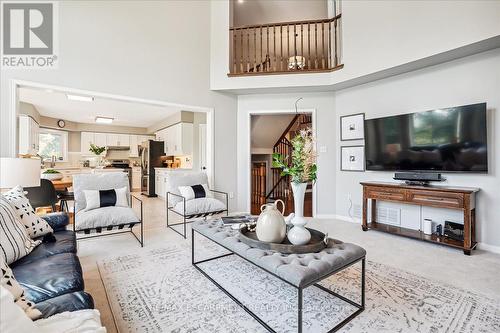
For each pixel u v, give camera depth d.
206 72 4.61
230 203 4.89
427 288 2.05
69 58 3.36
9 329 0.67
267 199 6.90
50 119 7.20
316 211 4.67
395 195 3.39
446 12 2.93
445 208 3.19
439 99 3.31
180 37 4.33
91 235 3.53
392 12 3.39
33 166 2.32
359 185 4.26
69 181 4.13
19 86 3.09
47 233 2.08
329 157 4.61
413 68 3.47
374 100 4.02
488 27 2.63
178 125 6.64
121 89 3.76
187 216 3.53
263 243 1.82
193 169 6.68
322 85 4.26
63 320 0.96
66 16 3.34
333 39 4.52
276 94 4.82
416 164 3.40
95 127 8.36
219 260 2.65
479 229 3.01
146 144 8.03
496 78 2.88
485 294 1.96
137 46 3.90
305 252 1.74
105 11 3.64
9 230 1.64
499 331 1.55
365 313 1.73
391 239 3.35
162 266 2.50
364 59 3.71
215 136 4.70
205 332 1.55
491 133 2.93
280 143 7.21
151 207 5.77
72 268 1.52
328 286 2.08
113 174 3.54
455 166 3.06
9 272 1.01
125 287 2.09
